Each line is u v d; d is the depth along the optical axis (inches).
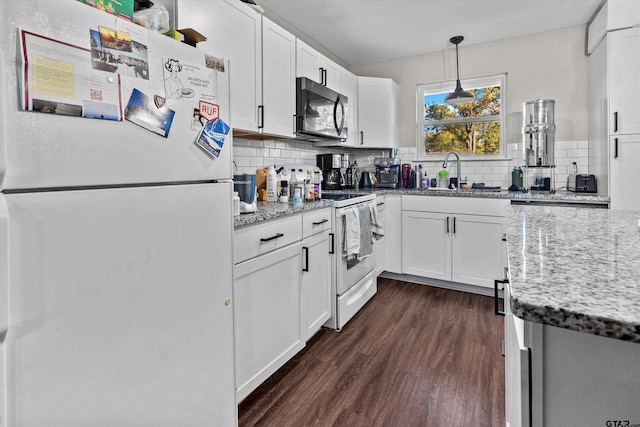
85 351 32.1
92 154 32.0
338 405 62.7
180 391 41.9
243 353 60.9
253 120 79.9
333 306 91.9
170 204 40.0
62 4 29.7
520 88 132.5
